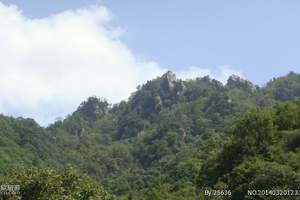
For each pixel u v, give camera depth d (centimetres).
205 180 7444
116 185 16338
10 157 13300
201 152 13575
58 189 4153
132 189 15588
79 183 4422
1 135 15825
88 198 4419
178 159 16125
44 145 18688
